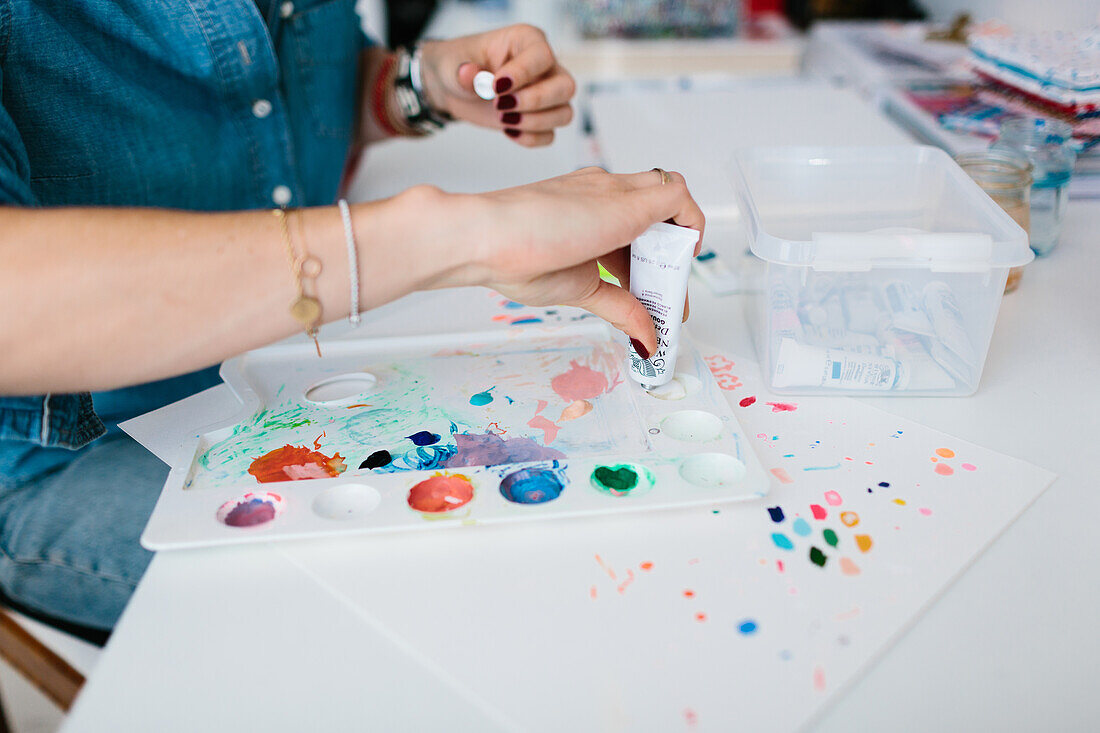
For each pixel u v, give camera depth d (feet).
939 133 3.05
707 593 1.37
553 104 2.93
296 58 2.93
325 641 1.30
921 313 1.90
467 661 1.26
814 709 1.17
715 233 2.74
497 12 6.28
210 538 1.47
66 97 2.18
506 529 1.52
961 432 1.77
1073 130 2.79
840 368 1.85
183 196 2.56
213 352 1.52
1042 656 1.25
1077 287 2.36
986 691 1.20
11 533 1.97
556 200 1.57
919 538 1.47
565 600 1.36
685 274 1.72
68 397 1.73
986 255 1.71
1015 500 1.56
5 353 1.39
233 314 1.49
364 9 6.23
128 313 1.42
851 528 1.50
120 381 1.50
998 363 2.01
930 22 5.12
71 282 1.38
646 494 1.55
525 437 1.76
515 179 3.38
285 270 1.48
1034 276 2.43
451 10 6.48
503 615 1.34
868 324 1.95
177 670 1.26
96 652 2.46
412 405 1.89
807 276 1.85
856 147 2.25
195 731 1.17
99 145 2.27
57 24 2.13
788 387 1.90
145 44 2.37
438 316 2.29
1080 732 1.14
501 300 2.37
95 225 1.43
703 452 1.66
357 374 2.03
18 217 1.42
